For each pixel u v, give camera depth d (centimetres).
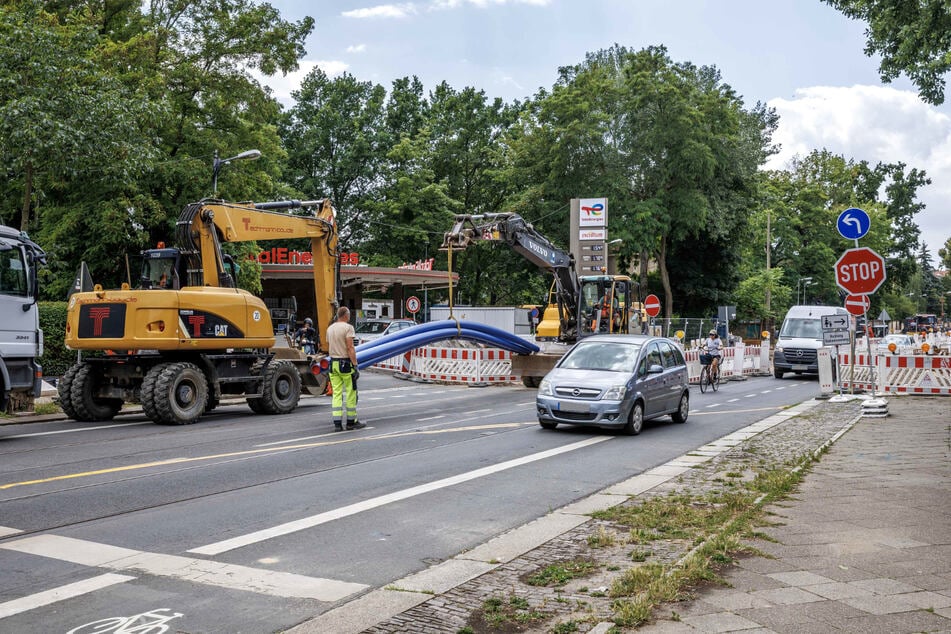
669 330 4506
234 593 518
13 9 2319
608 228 4897
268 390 1642
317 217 1939
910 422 1508
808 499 790
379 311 5559
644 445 1225
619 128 4975
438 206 5753
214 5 2994
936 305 15375
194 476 928
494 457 1091
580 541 648
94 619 470
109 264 2836
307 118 5997
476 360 2533
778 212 7556
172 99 2855
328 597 512
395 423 1491
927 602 486
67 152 2134
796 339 3139
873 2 1290
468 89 6150
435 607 491
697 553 579
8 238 1280
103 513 740
